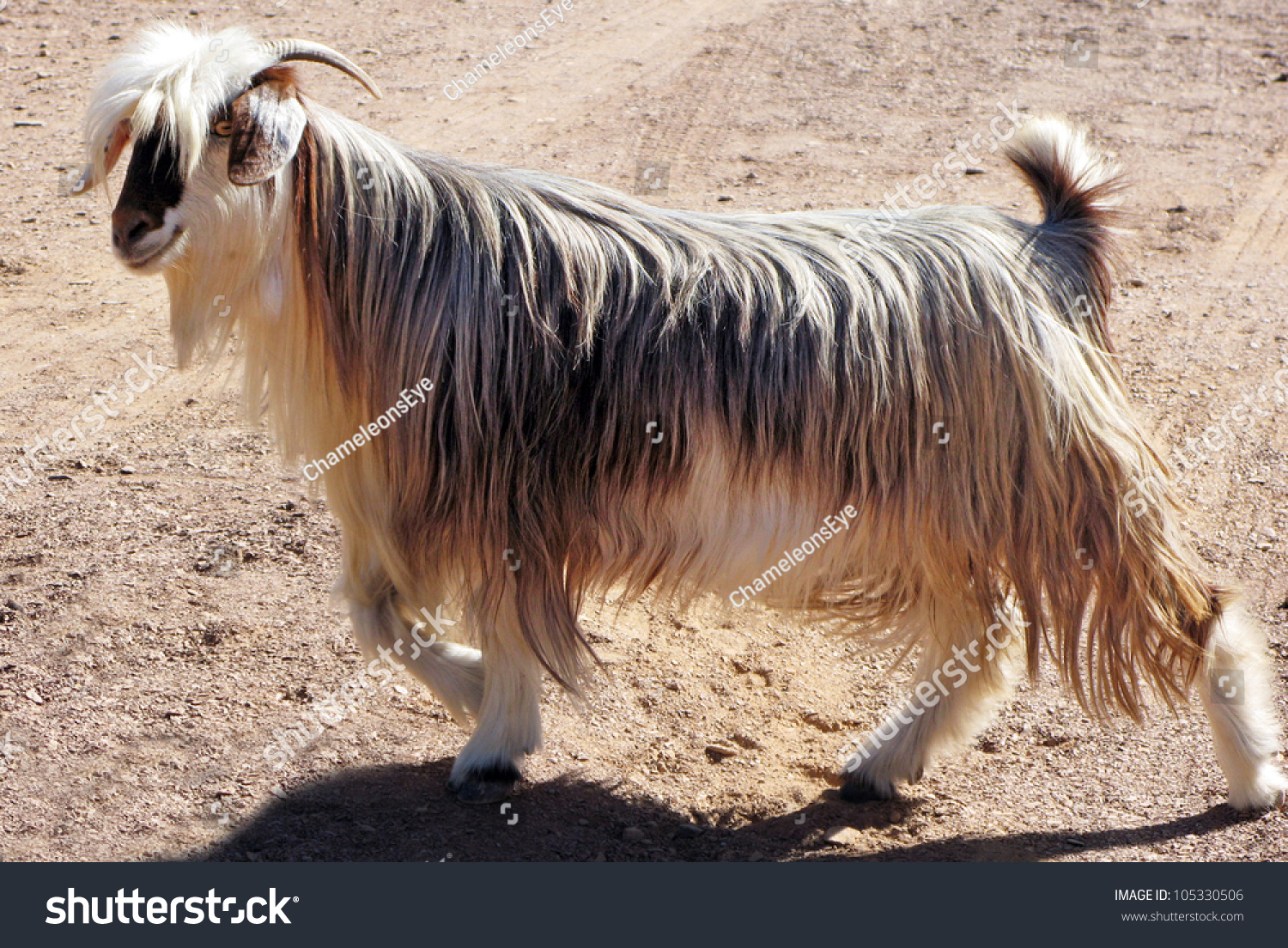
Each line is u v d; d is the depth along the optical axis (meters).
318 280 3.87
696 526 4.04
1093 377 4.09
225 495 6.44
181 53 3.65
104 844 4.18
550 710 5.02
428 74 13.73
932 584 4.14
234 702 4.90
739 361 3.92
